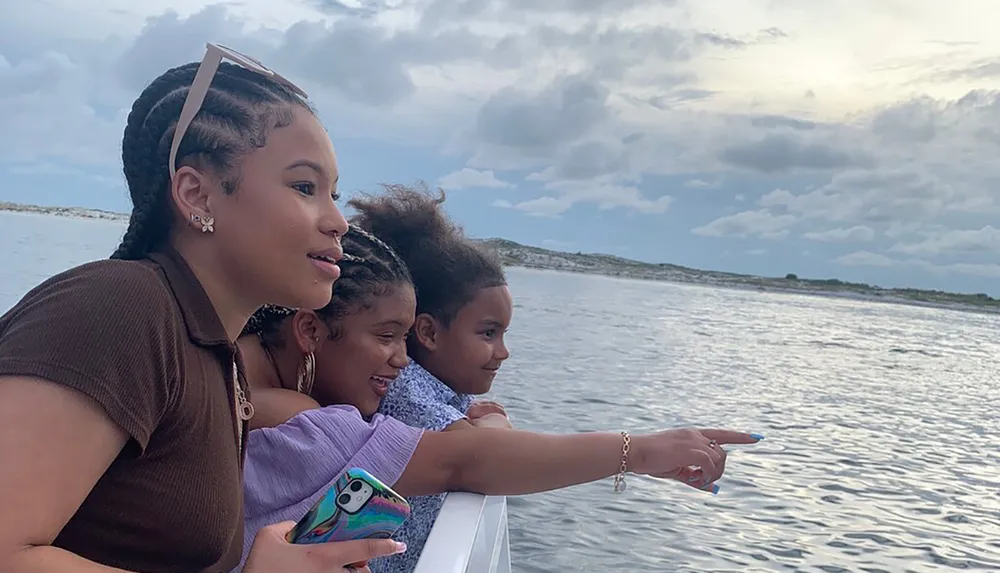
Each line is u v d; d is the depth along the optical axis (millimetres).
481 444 1892
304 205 1188
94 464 936
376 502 1241
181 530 1075
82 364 925
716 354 17297
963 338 34812
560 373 11672
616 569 4355
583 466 1948
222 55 1168
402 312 2045
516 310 24766
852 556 5051
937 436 9898
